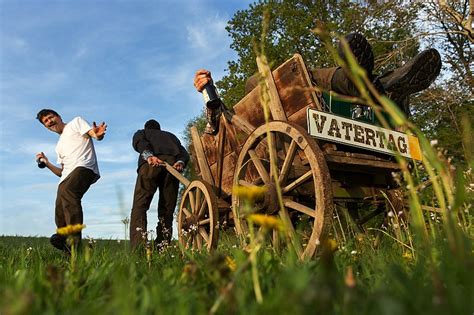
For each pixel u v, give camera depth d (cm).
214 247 527
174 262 312
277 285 139
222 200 568
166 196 700
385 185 525
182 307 124
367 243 333
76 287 171
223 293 122
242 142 538
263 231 135
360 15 1670
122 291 123
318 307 105
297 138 409
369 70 471
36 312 121
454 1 1506
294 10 2456
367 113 477
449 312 96
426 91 1418
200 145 605
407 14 1575
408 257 251
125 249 319
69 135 670
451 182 163
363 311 105
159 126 731
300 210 402
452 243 125
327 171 389
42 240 1127
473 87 1403
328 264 119
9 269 253
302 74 446
